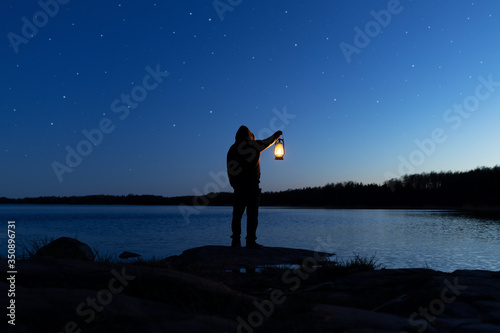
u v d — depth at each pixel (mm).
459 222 33906
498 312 3453
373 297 4137
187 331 2828
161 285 3861
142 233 22625
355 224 31484
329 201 101500
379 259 10047
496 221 35406
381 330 2910
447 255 11227
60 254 6000
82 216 64812
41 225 34281
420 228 25672
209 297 3701
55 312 3037
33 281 3859
